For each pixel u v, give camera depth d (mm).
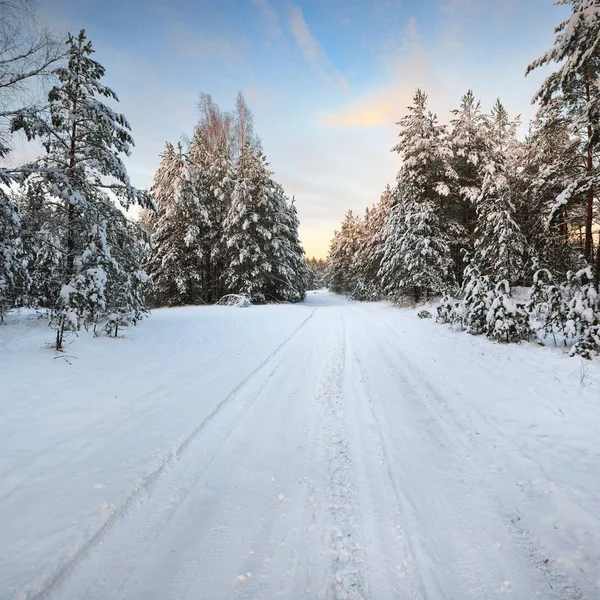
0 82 7348
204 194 24672
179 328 11664
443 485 3383
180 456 3918
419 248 18047
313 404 5508
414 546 2605
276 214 26859
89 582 2299
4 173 8078
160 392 5828
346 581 2307
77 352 7621
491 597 2193
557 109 12281
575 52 8453
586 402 4961
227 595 2217
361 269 33844
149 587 2275
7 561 2381
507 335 8633
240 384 6387
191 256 23453
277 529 2809
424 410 5184
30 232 9375
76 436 4234
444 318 12406
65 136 9680
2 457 3693
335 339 10773
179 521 2906
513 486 3314
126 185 10227
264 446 4199
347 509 3029
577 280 8156
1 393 5289
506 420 4652
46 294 10211
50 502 3023
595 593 2193
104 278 7820
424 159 18812
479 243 16188
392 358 8227
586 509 2873
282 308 20844
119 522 2863
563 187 13445
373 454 3965
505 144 23594
